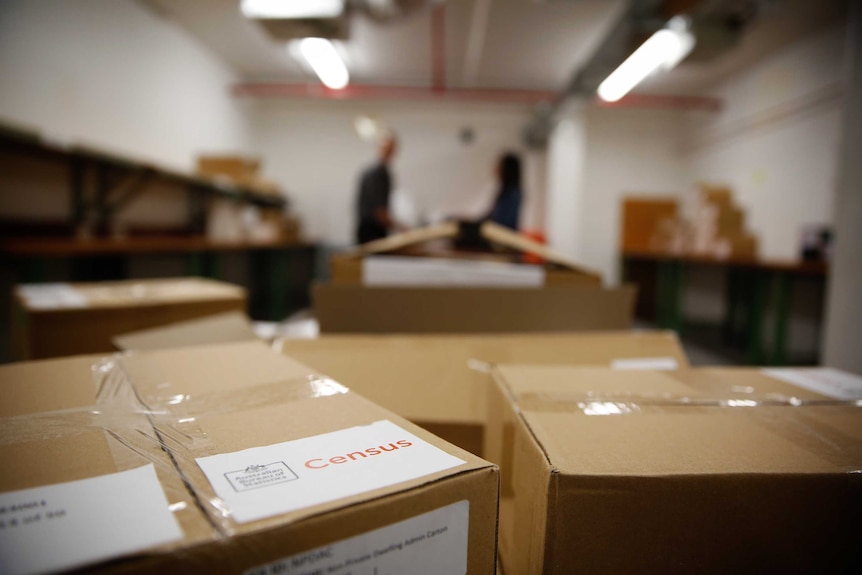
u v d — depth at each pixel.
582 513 0.33
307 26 2.78
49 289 1.06
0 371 0.49
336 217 5.58
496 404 0.54
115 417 0.37
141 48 3.25
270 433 0.35
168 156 3.61
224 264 4.55
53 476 0.28
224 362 0.53
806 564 0.34
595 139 5.29
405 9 2.62
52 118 2.50
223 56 4.36
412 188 5.62
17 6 2.27
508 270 0.97
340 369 0.69
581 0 3.06
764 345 3.89
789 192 3.76
